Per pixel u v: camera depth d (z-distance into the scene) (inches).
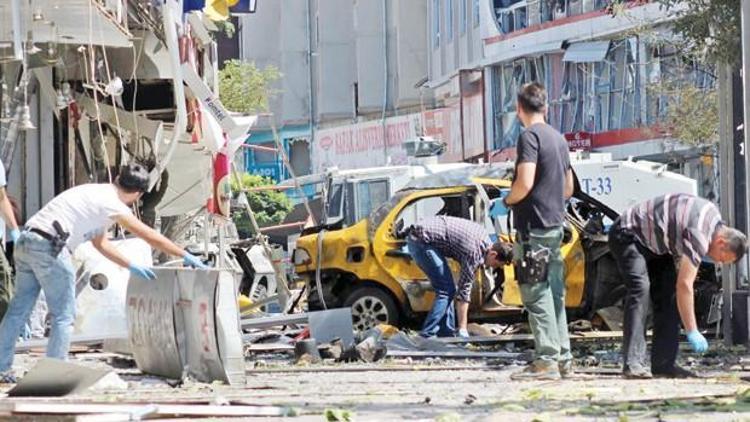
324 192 1963.6
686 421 550.9
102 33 1175.0
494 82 3816.4
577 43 3378.4
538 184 820.6
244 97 4227.4
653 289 815.1
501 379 834.2
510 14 3725.4
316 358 1029.8
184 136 1604.3
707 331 1226.0
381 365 986.1
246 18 5487.2
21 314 826.8
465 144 4028.1
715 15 1338.6
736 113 1123.3
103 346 1044.5
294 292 1829.5
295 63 5354.3
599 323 1275.8
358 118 5113.2
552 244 821.2
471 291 1293.1
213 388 775.1
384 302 1354.6
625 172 1801.2
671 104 2694.4
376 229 1365.7
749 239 1068.5
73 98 1405.0
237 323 805.9
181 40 1480.1
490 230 1366.9
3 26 1082.1
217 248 1800.0
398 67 4953.3
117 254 838.5
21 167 1389.0
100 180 1525.6
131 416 561.0
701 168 2942.9
